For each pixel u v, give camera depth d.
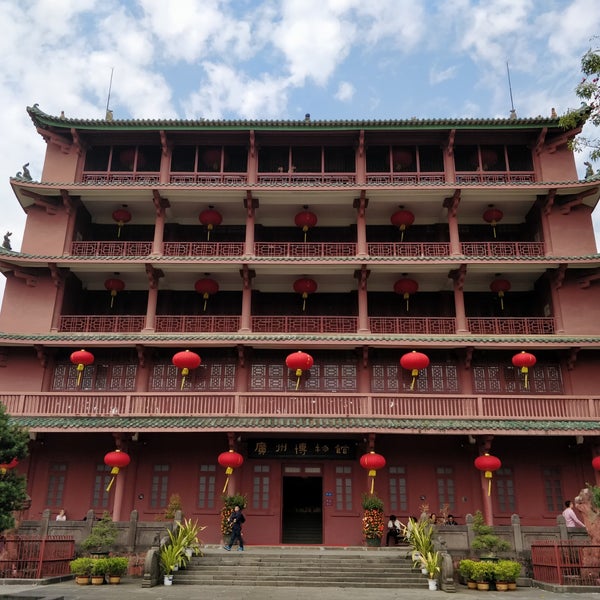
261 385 30.88
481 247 33.06
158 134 33.41
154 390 30.73
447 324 32.12
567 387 30.16
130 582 20.11
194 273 32.09
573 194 32.22
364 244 31.88
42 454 29.34
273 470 29.16
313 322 32.03
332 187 31.39
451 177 32.50
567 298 31.06
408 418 27.81
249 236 32.06
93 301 33.97
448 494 28.72
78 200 32.78
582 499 22.45
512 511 28.34
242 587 19.25
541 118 32.28
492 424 27.19
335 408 28.12
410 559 21.72
